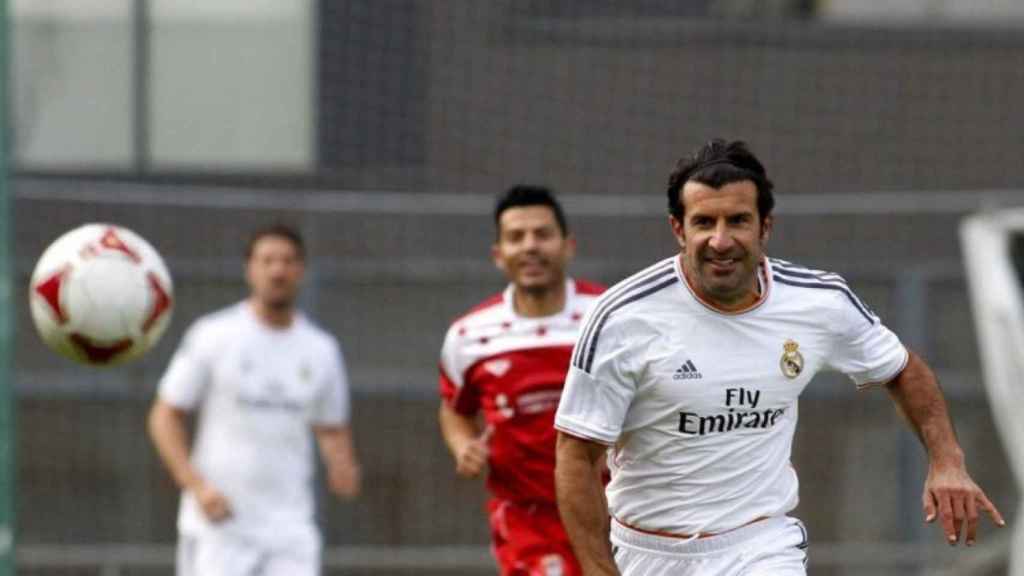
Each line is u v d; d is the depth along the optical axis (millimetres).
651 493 18969
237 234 42062
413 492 39531
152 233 42062
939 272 37594
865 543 39031
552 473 25547
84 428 39219
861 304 18750
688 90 43750
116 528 39156
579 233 42094
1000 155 43938
